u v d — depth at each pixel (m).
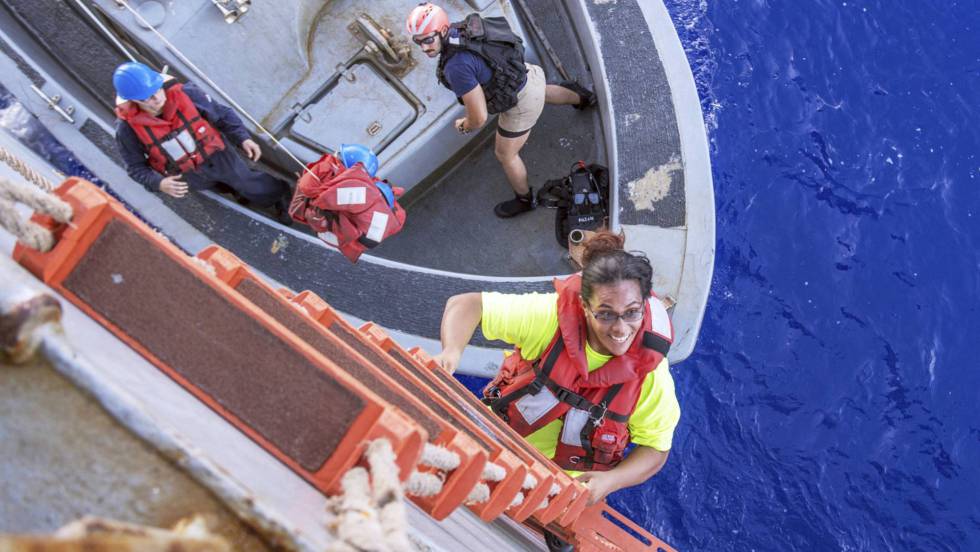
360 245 4.77
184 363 1.34
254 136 5.48
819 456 5.94
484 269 5.96
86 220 1.30
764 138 6.62
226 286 1.38
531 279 5.36
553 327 3.12
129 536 0.68
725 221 6.44
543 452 3.57
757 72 6.76
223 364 1.35
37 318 0.87
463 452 1.76
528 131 5.33
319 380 1.34
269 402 1.34
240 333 1.36
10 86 5.22
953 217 6.44
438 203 6.14
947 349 6.14
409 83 5.58
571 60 6.17
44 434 0.87
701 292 5.16
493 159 6.23
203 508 0.90
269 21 5.48
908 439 5.96
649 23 5.74
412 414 1.79
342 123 5.52
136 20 5.40
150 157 4.98
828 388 6.08
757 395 6.06
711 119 6.64
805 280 6.30
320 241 5.38
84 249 1.34
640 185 5.38
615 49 5.70
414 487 1.65
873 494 5.85
